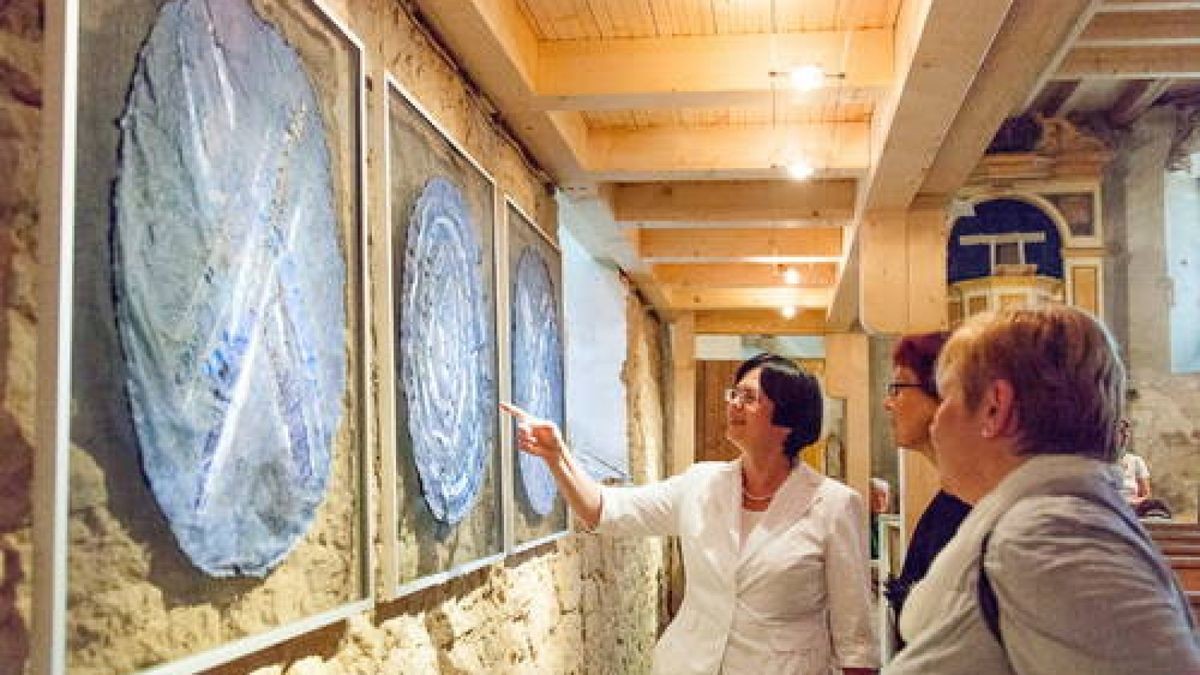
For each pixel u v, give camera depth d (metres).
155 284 1.09
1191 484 11.09
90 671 0.97
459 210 2.30
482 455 2.40
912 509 3.62
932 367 1.80
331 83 1.60
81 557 0.96
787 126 3.40
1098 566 0.95
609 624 4.47
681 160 3.44
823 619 2.23
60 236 0.93
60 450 0.92
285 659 1.40
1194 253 11.52
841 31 2.61
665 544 7.29
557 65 2.68
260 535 1.30
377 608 1.75
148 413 1.07
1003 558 1.00
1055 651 0.94
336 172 1.61
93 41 1.00
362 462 1.66
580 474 2.48
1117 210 11.54
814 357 10.96
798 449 2.33
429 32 2.20
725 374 9.50
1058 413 1.07
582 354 5.56
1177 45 7.47
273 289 1.36
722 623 2.22
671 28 2.62
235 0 1.28
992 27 2.08
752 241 5.07
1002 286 11.34
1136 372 11.33
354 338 1.66
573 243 5.62
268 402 1.34
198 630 1.16
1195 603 2.72
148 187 1.08
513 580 2.72
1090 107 11.39
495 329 2.59
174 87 1.13
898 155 2.99
